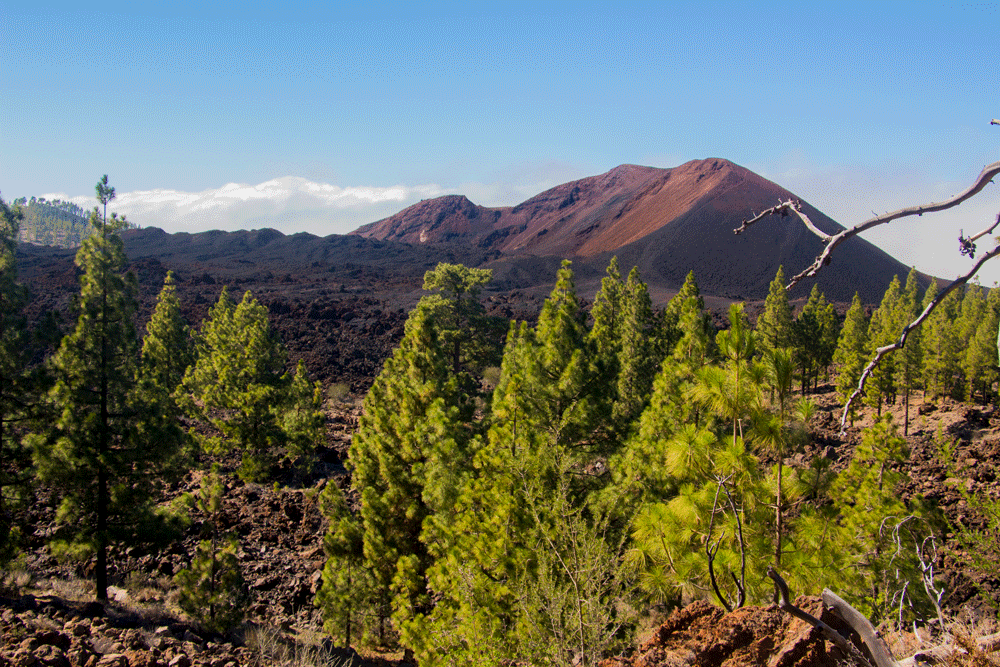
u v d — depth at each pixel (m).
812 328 60.09
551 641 7.57
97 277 18.59
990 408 49.12
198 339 58.41
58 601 14.09
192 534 25.27
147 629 13.32
